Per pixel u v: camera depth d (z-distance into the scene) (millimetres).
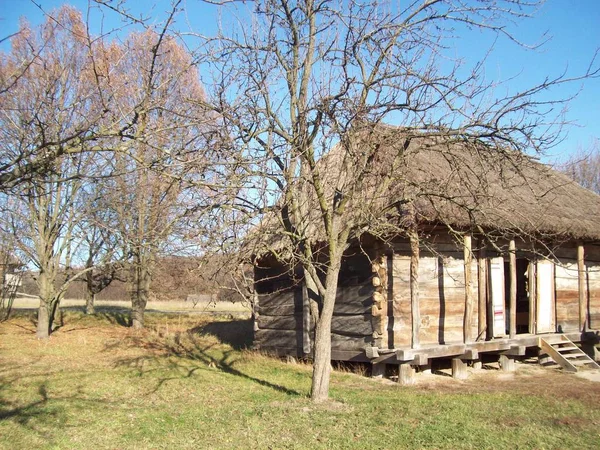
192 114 9219
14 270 23797
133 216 14719
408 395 10125
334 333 13586
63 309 30422
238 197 8383
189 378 11953
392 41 8555
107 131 5711
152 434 7434
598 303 16750
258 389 10820
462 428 7641
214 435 7316
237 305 34750
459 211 10641
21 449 6793
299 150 8555
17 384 10922
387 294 12594
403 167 9445
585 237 14641
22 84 11398
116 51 10078
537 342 14156
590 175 34125
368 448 6797
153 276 21953
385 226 8984
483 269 13516
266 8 8961
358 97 8867
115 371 12727
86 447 6926
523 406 9195
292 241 9094
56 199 18953
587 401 9773
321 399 9000
